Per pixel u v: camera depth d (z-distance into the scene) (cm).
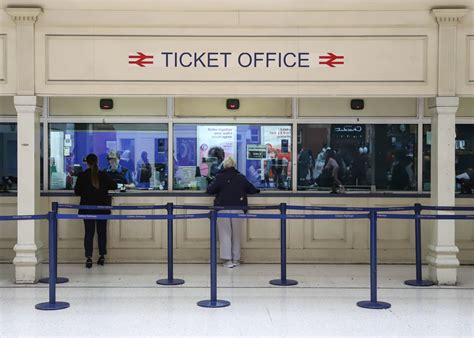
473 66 855
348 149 1052
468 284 871
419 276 877
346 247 1034
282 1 845
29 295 790
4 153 1042
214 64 853
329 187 1052
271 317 689
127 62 852
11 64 847
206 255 1037
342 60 855
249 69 854
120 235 1034
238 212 1003
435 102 856
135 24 852
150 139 1051
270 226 1035
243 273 948
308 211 1029
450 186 862
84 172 1001
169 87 854
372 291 747
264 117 1047
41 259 887
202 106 1048
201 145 1050
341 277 919
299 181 1053
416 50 854
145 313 704
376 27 853
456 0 842
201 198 1037
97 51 851
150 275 927
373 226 751
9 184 1045
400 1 844
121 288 836
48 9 845
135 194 1028
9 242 1023
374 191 1048
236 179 1002
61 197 1027
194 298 780
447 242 867
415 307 738
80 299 771
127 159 1050
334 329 641
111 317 686
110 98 1041
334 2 845
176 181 1052
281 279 873
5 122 1039
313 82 855
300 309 726
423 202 1026
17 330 632
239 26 852
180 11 849
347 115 1047
